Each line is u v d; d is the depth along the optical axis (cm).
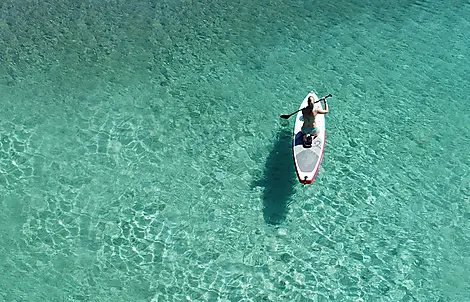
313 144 1472
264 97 1756
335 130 1623
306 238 1335
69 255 1291
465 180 1480
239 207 1408
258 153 1554
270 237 1337
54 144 1570
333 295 1218
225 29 2091
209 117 1675
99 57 1928
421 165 1521
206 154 1553
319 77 1844
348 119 1666
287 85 1808
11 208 1391
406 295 1220
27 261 1276
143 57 1936
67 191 1438
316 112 1406
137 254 1298
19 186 1444
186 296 1215
